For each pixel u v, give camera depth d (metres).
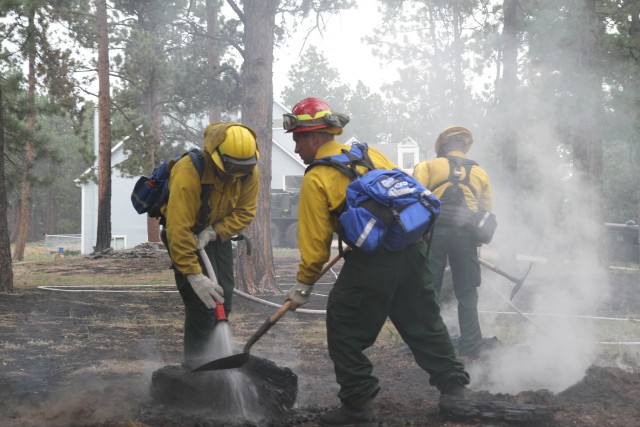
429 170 5.45
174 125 28.84
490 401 3.62
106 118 22.97
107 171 22.91
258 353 5.77
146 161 25.12
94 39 24.45
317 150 3.66
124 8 24.97
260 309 8.96
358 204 3.38
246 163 4.07
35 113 17.59
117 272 16.38
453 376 3.71
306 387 4.56
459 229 5.34
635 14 18.06
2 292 10.80
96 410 3.89
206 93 23.02
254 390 3.87
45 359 5.46
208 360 4.11
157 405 4.03
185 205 4.09
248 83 11.29
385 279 3.47
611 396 3.98
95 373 4.94
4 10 14.09
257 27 11.28
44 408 3.91
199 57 23.44
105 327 7.28
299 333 6.87
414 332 3.71
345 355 3.55
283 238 28.66
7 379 4.71
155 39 24.38
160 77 24.38
